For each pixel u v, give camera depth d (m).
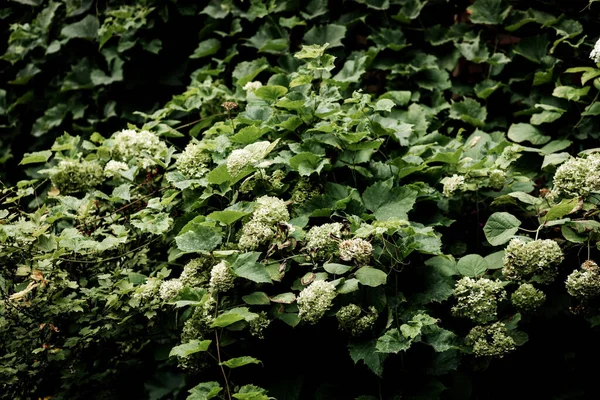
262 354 2.37
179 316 2.45
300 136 2.75
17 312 2.37
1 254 2.29
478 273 2.38
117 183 3.00
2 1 4.55
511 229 2.44
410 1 3.73
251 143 2.69
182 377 3.00
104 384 2.67
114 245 2.54
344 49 3.80
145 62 4.10
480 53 3.55
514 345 2.25
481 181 2.66
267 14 3.84
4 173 4.35
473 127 3.52
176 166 2.82
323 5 3.81
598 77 3.07
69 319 2.52
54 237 2.36
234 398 2.23
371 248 2.17
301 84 2.85
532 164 3.09
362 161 2.64
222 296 2.29
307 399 2.41
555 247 2.25
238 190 2.55
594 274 2.21
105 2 4.23
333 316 2.28
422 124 3.19
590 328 2.46
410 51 3.72
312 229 2.29
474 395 2.46
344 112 2.88
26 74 4.35
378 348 2.06
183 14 4.03
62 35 4.29
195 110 3.53
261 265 2.18
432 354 2.30
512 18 3.54
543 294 2.27
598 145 3.14
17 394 2.46
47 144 4.27
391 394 2.26
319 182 2.62
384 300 2.22
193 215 2.66
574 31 3.36
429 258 2.50
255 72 3.41
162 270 2.48
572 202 2.29
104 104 4.12
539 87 3.44
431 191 2.67
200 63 4.10
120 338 2.60
